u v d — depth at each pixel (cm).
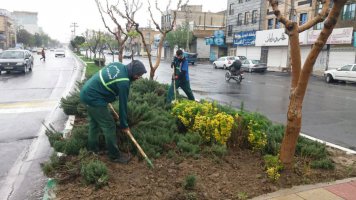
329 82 2525
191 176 445
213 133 590
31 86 1672
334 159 604
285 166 504
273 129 669
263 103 1330
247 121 606
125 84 491
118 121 557
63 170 488
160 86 1050
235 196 436
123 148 556
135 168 505
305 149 589
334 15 407
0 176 544
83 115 841
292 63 491
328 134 845
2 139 734
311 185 480
